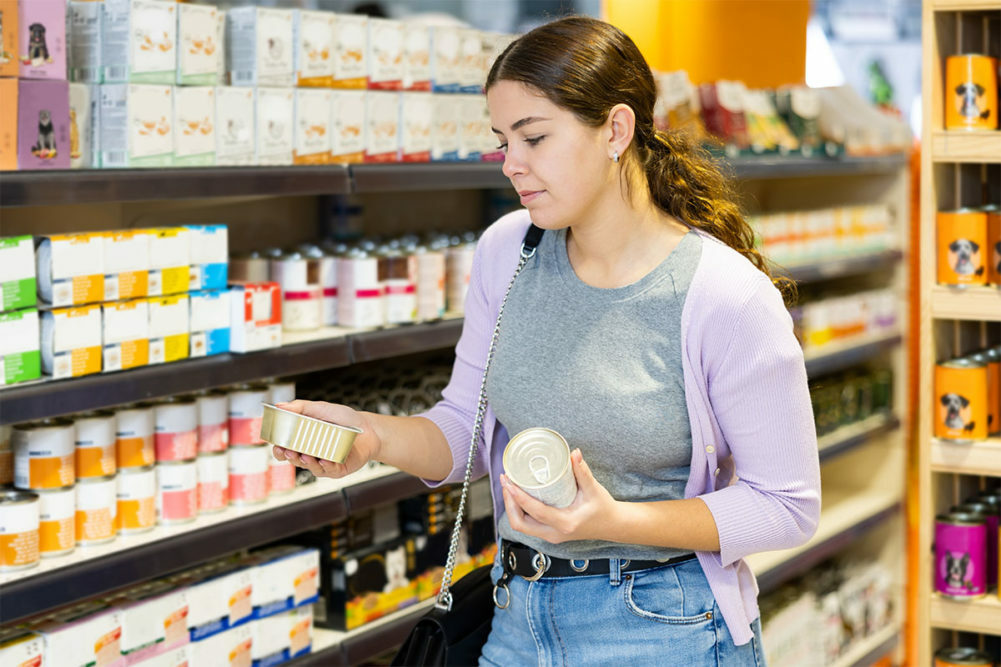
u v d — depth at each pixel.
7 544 2.07
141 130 2.25
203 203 2.99
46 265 2.10
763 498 1.59
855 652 4.28
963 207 3.09
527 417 1.68
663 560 1.66
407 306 2.89
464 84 3.04
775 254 4.01
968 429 2.95
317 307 2.79
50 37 2.10
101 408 2.27
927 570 3.04
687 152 1.73
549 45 1.54
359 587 2.83
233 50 2.52
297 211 3.29
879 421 4.52
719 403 1.61
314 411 1.69
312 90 2.62
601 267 1.66
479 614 1.81
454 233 3.40
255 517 2.49
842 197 4.80
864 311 4.52
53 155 2.10
